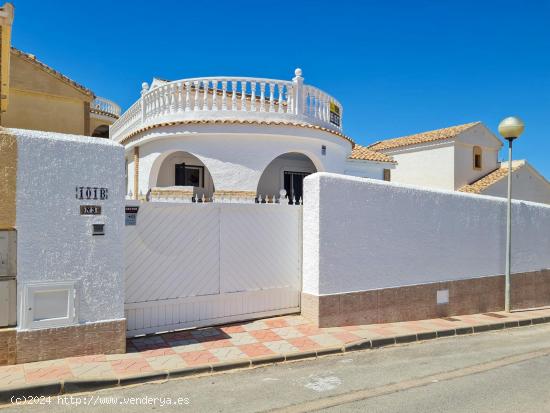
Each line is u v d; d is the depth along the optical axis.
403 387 5.99
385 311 9.37
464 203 11.06
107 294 6.50
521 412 5.22
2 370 5.68
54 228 6.11
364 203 9.10
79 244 6.29
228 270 8.37
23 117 11.44
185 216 7.87
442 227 10.52
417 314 9.95
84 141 6.38
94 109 21.31
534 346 8.55
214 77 12.32
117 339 6.56
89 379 5.54
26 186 5.92
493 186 23.38
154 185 13.42
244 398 5.45
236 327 8.22
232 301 8.43
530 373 6.75
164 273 7.68
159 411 5.00
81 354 6.29
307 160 16.61
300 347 7.34
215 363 6.42
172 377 6.02
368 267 9.14
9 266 5.84
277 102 13.40
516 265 12.52
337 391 5.77
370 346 7.85
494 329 10.05
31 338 5.94
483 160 25.38
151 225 7.54
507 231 11.86
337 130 14.31
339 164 14.37
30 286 5.92
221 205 8.26
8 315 5.86
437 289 10.36
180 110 12.46
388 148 26.92
